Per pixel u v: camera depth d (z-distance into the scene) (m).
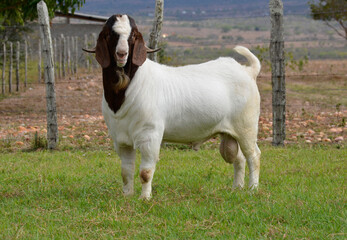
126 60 5.16
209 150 9.36
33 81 21.36
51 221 5.07
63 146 9.81
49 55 9.57
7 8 15.51
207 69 6.05
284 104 9.66
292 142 10.04
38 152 9.36
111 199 5.62
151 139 5.52
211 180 6.85
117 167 7.88
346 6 30.56
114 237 4.57
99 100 16.70
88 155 9.05
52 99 9.67
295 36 103.12
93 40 26.44
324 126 11.68
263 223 4.85
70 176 7.18
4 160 8.55
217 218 5.02
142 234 4.62
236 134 6.16
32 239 4.54
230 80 6.07
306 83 24.31
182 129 5.86
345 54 61.19
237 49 6.41
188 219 5.01
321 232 4.58
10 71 17.80
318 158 8.34
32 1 14.70
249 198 5.71
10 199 5.96
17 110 14.70
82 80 21.00
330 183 6.54
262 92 19.58
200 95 5.81
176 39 70.19
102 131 11.27
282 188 6.28
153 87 5.55
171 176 7.14
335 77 26.80
